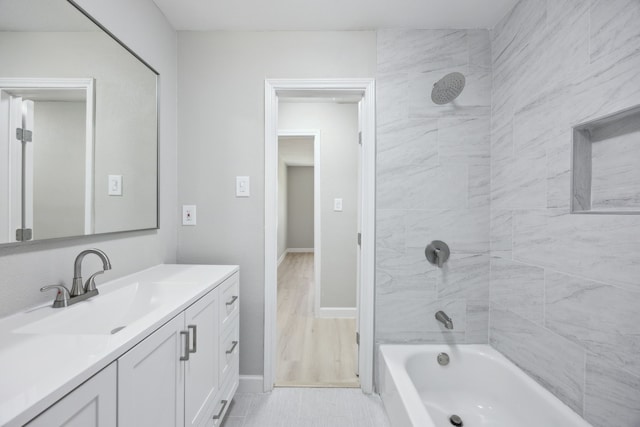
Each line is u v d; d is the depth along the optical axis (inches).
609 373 42.4
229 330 62.3
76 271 41.9
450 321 69.6
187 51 73.9
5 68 33.2
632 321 39.3
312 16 68.6
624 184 41.5
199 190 74.4
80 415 23.7
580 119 47.4
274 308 75.2
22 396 20.3
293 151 228.5
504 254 68.4
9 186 33.7
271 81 73.2
